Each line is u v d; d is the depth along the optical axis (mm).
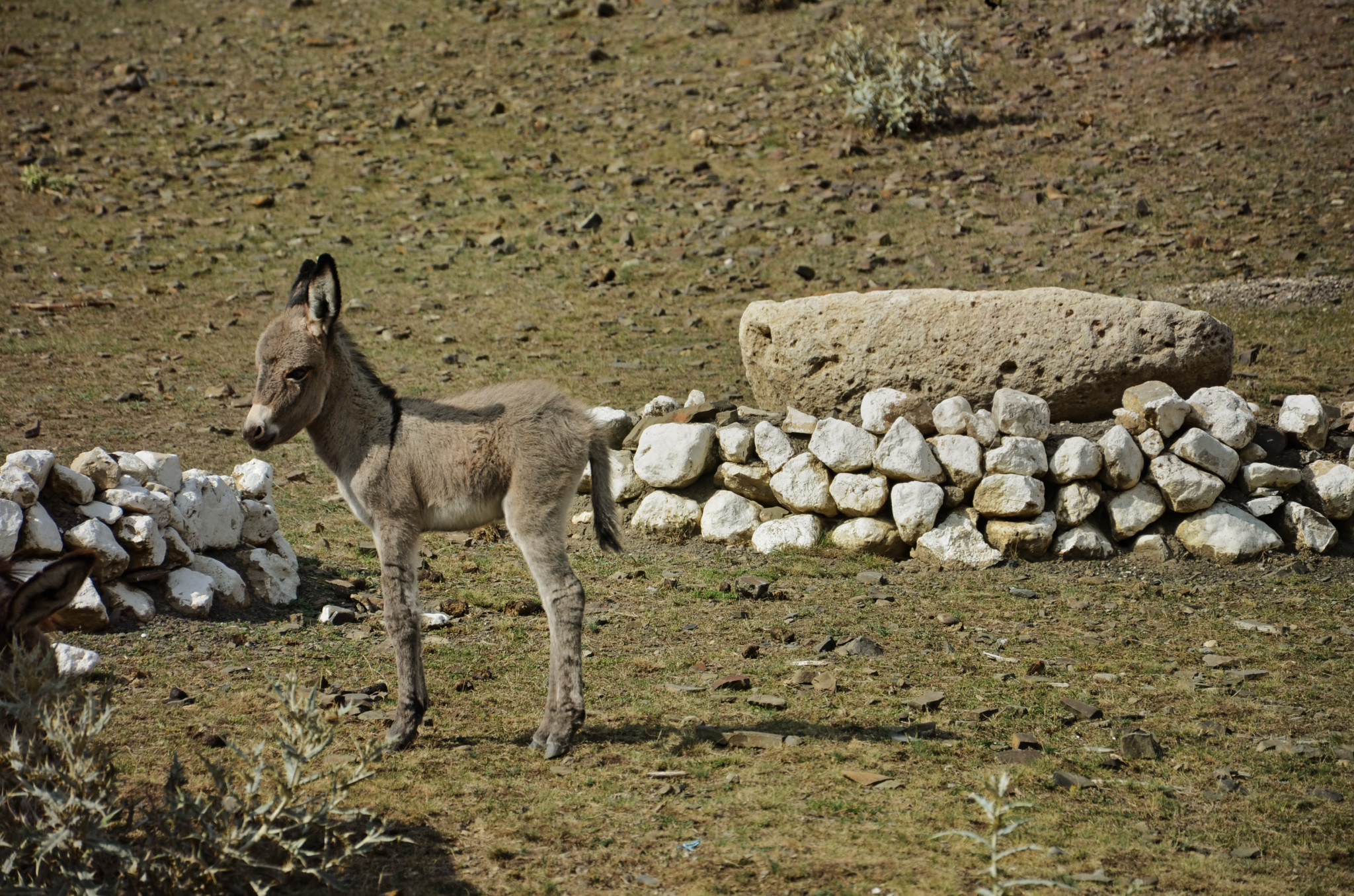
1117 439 8812
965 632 7242
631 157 21125
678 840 4441
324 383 5383
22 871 3688
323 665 6434
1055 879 4113
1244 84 21141
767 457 9383
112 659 6246
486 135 22547
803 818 4621
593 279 16469
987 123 21016
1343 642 7043
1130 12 24672
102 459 7043
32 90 24703
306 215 19375
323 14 29812
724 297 15797
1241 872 4270
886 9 26375
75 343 14391
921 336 9930
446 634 7113
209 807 3846
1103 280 14914
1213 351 9508
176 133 22906
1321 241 15586
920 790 4906
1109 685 6324
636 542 9328
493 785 4938
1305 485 8930
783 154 20578
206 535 7379
